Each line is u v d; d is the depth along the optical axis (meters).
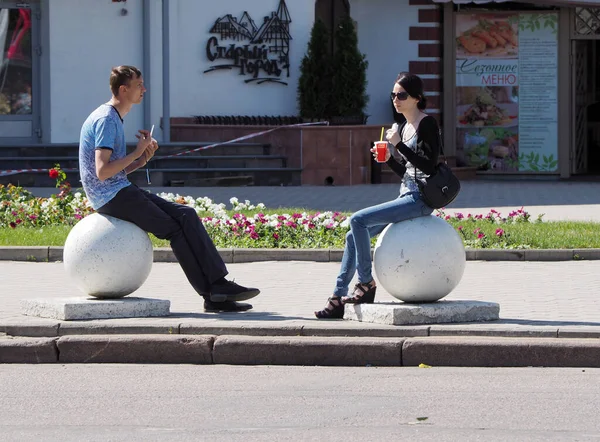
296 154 29.48
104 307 11.41
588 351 10.32
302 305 12.62
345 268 11.53
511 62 33.06
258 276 15.15
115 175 11.75
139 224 11.83
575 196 27.03
